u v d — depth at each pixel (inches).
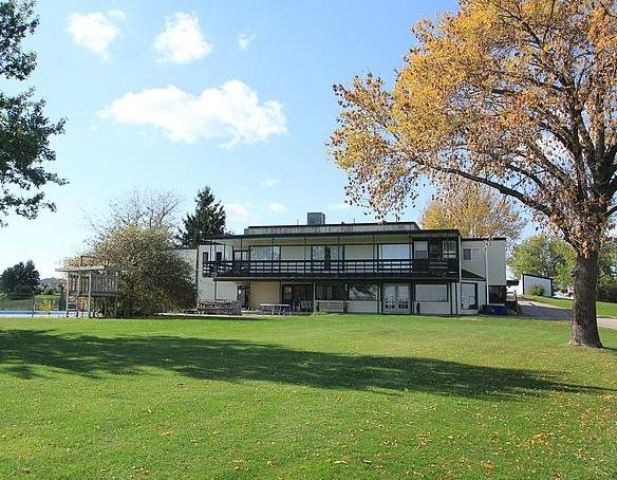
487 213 2239.2
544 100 569.6
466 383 453.1
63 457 235.1
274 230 1889.8
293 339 761.0
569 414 359.3
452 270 1654.8
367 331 925.8
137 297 1357.0
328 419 312.5
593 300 761.0
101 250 1385.3
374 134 673.6
